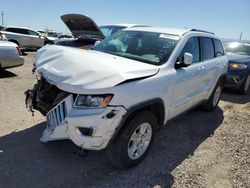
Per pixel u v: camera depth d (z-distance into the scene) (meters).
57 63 3.51
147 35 4.48
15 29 19.58
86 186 3.10
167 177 3.39
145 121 3.44
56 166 3.44
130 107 3.10
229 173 3.60
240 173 3.61
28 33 20.03
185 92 4.36
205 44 5.25
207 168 3.68
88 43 8.95
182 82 4.12
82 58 3.45
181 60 4.18
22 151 3.72
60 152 3.77
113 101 2.95
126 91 3.05
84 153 3.20
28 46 20.00
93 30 8.52
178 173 3.50
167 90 3.71
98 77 3.04
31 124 4.64
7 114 5.03
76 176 3.27
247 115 6.10
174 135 4.71
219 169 3.68
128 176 3.35
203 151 4.18
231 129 5.16
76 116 2.96
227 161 3.91
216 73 5.68
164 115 3.82
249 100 7.79
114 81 3.01
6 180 3.07
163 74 3.69
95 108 2.93
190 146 4.33
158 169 3.55
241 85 8.26
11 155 3.60
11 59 8.36
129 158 3.39
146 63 3.81
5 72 9.20
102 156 3.77
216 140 4.62
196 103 5.12
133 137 3.38
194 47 4.75
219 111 6.36
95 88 2.93
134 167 3.56
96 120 2.92
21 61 8.64
